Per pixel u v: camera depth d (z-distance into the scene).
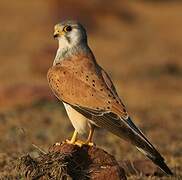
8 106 19.89
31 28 40.72
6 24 41.59
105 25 42.31
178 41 39.97
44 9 45.66
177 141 15.95
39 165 9.62
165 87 26.30
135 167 12.06
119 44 37.81
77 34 10.16
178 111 20.62
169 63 30.41
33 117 18.34
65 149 9.66
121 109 9.55
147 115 19.69
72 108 9.85
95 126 9.84
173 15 47.25
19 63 30.91
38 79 27.03
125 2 47.50
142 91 25.08
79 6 42.66
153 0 49.75
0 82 25.59
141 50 36.19
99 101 9.68
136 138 9.23
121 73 29.02
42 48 31.66
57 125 17.45
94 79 9.84
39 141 15.27
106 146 14.84
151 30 42.56
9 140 14.98
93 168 9.59
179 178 11.67
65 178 9.46
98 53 34.91
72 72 9.98
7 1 47.66
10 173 11.12
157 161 9.00
